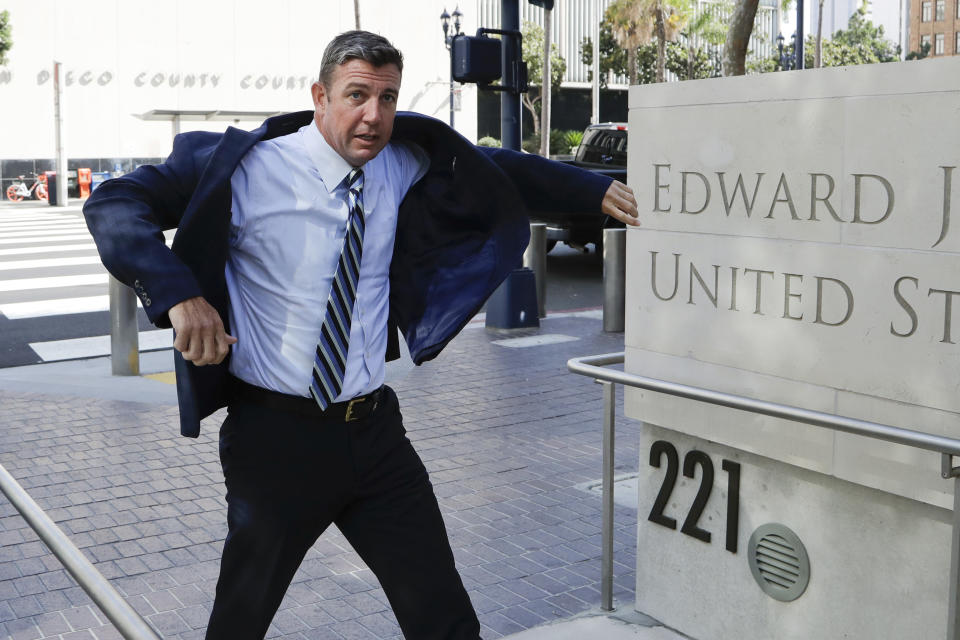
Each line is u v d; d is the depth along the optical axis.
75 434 6.52
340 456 2.41
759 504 3.36
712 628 3.58
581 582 4.24
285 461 2.38
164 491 5.43
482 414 6.99
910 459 2.84
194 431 2.33
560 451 6.12
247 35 41.56
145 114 37.22
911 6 84.31
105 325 10.69
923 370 2.78
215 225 2.22
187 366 2.31
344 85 2.28
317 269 2.38
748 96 3.16
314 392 2.36
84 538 4.78
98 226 2.11
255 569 2.41
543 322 10.75
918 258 2.76
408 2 45.81
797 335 3.10
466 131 48.56
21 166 37.31
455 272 2.60
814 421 2.86
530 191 2.59
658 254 3.54
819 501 3.17
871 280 2.88
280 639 3.77
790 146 3.06
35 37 37.09
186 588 4.23
